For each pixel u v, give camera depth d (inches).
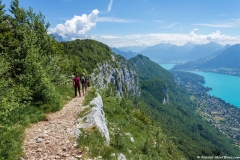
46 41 990.4
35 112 534.0
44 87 627.8
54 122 511.2
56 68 896.9
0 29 914.7
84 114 564.7
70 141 405.1
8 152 318.3
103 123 563.8
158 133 1164.5
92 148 387.2
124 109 1188.5
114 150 436.8
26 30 909.2
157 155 752.3
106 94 1159.0
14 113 477.4
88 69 4217.5
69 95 845.2
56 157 341.7
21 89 567.2
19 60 711.7
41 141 394.6
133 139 751.1
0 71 593.3
